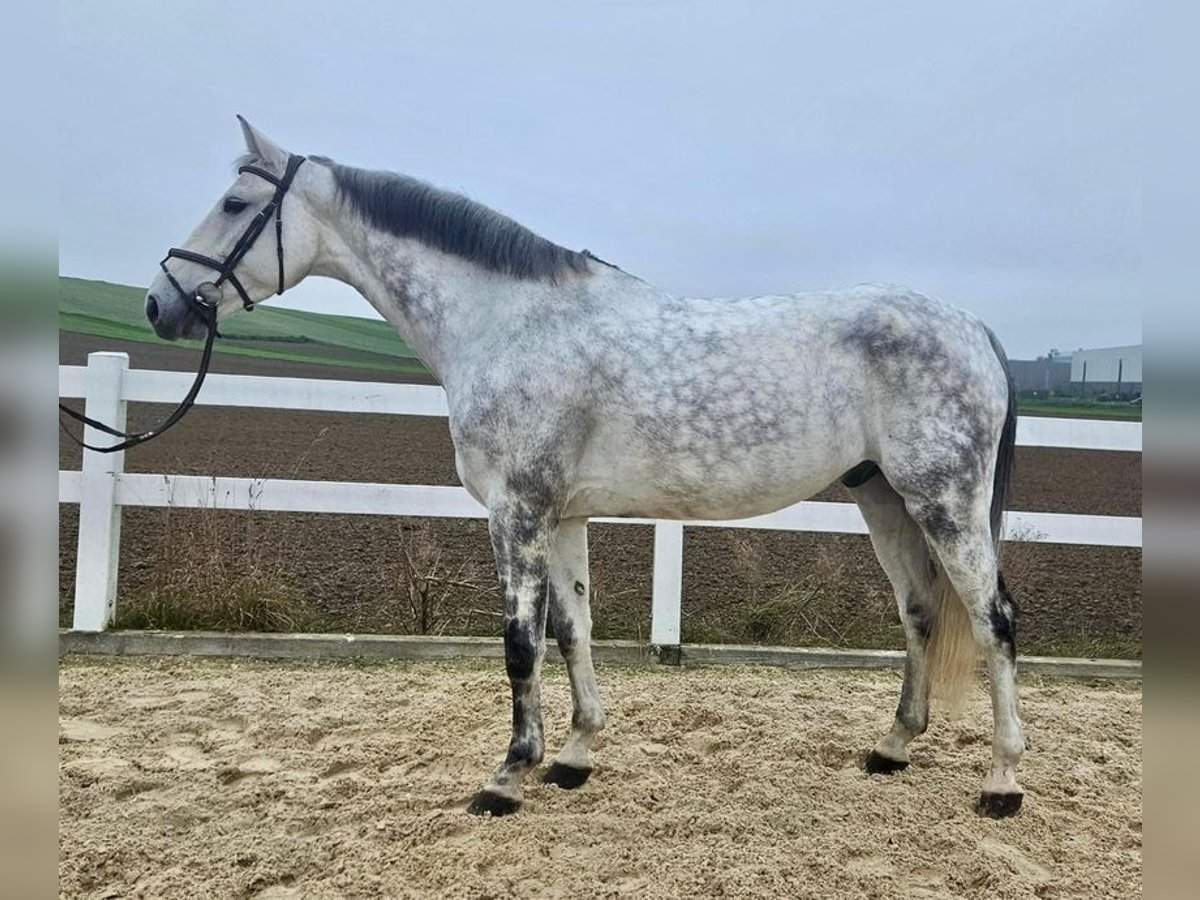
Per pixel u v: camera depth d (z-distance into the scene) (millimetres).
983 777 3104
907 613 3086
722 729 3508
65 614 4719
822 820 2693
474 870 2367
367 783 2912
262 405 4500
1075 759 3295
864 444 2752
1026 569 6328
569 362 2670
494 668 4266
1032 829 2684
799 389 2660
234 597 4531
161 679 4000
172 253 2863
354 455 10367
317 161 2990
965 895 2322
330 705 3701
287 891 2316
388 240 2910
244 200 2873
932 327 2691
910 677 3105
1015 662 2713
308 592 5293
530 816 2691
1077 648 4773
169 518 4730
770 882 2318
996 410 2734
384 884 2305
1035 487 10953
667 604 4445
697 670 4344
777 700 3889
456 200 2898
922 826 2676
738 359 2676
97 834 2572
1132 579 6723
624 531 7594
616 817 2697
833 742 3344
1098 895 2328
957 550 2648
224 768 3014
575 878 2332
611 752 3258
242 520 6223
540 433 2646
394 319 3006
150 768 3029
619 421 2691
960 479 2627
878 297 2773
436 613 4754
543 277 2812
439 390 4562
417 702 3742
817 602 4934
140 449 10078
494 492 2699
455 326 2857
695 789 2938
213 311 2881
